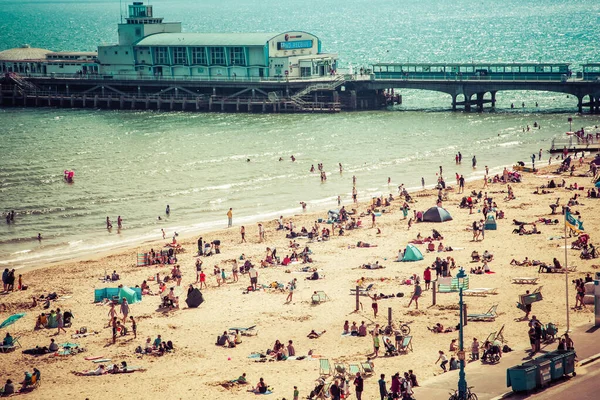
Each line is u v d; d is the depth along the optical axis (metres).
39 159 140.50
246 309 69.50
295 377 54.88
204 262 85.00
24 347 63.03
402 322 63.91
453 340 57.81
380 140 151.38
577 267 74.94
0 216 106.56
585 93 168.75
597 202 101.50
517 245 83.88
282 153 142.12
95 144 153.50
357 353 58.53
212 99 191.62
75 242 95.94
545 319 61.62
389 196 111.06
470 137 152.12
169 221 104.25
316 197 113.94
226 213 107.19
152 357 60.12
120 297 72.62
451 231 91.50
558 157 131.75
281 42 191.00
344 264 81.19
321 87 184.12
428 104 197.62
